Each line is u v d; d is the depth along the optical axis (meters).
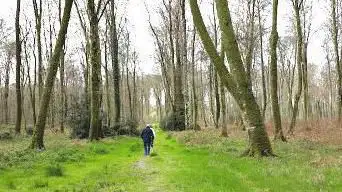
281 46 79.88
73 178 17.52
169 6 59.66
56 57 30.28
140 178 16.77
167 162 22.33
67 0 30.45
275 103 32.91
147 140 27.03
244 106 22.80
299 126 48.22
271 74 32.84
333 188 13.15
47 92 29.80
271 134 39.09
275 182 14.26
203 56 73.38
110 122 61.12
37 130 29.42
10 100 113.44
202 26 23.50
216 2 23.20
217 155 23.27
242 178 15.28
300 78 39.44
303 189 13.09
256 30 56.28
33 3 50.88
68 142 36.56
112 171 19.38
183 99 59.91
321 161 19.58
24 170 19.39
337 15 52.72
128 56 83.12
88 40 50.38
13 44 75.50
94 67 39.94
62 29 30.48
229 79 23.20
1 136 42.78
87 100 46.97
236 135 40.97
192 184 14.45
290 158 21.30
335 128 42.88
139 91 127.38
